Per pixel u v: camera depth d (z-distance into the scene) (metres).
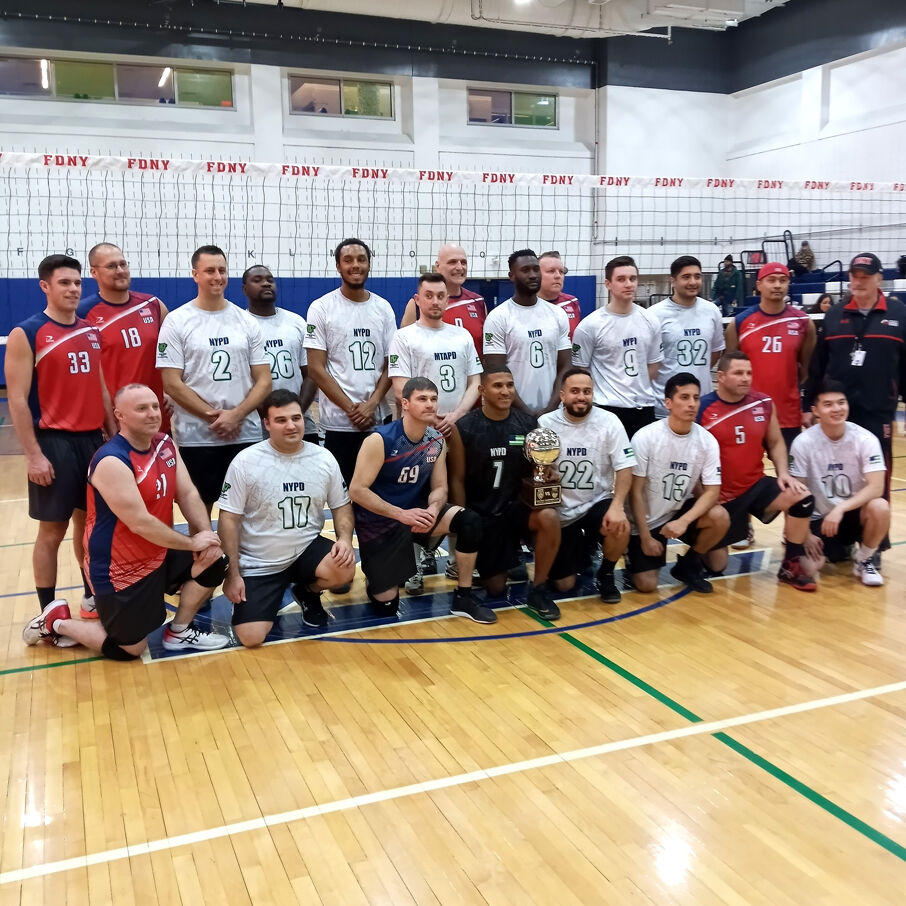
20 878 2.06
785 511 4.12
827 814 2.29
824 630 3.62
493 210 12.64
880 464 4.15
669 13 11.32
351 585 4.31
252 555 3.55
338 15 11.70
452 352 4.16
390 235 11.94
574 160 13.39
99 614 3.29
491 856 2.12
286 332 4.57
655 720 2.83
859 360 4.35
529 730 2.77
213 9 11.13
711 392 4.58
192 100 11.57
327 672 3.26
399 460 3.67
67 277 3.44
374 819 2.29
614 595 4.01
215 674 3.25
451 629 3.70
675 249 13.73
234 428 3.87
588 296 13.25
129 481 3.12
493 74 12.64
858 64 12.11
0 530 5.65
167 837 2.22
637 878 2.03
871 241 11.99
